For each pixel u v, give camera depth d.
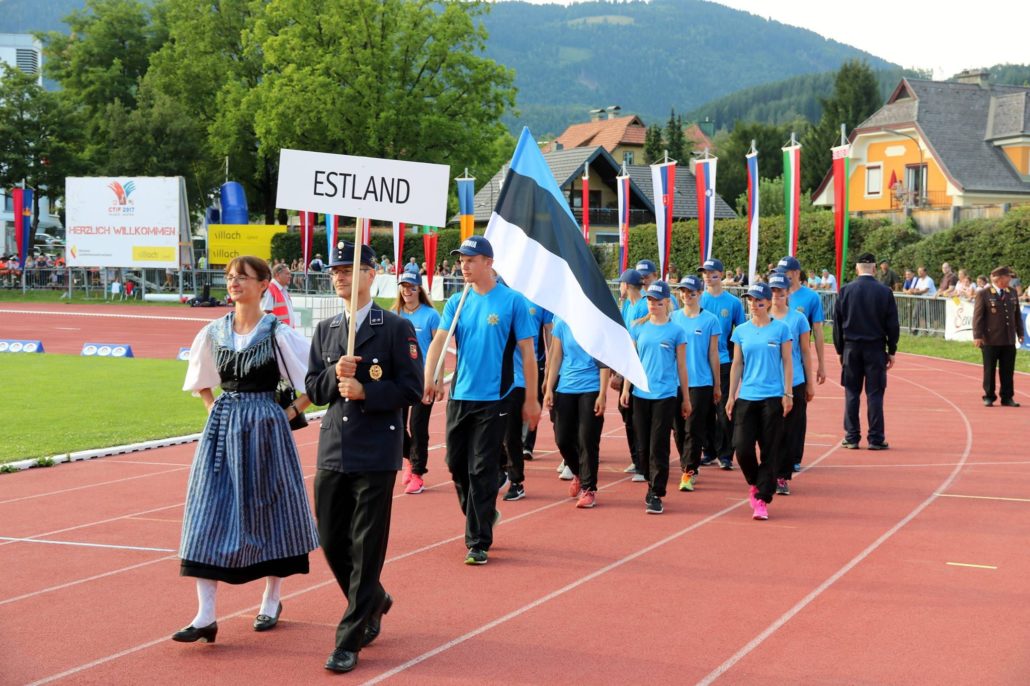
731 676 5.24
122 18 66.25
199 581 5.61
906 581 6.99
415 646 5.70
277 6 53.19
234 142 57.00
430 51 52.94
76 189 47.81
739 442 9.02
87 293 49.72
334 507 5.70
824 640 5.79
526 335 7.64
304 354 5.79
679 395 10.51
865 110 79.12
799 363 11.23
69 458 11.71
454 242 55.91
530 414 7.71
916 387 19.91
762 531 8.51
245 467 5.57
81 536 8.28
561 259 8.47
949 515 9.10
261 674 5.28
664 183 22.36
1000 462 11.84
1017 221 30.67
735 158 89.25
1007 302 17.00
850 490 10.31
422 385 5.75
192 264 49.69
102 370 22.05
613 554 7.73
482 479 7.51
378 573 5.55
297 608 6.44
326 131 52.75
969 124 48.53
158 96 56.38
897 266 35.69
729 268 42.66
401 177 5.89
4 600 6.57
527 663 5.43
